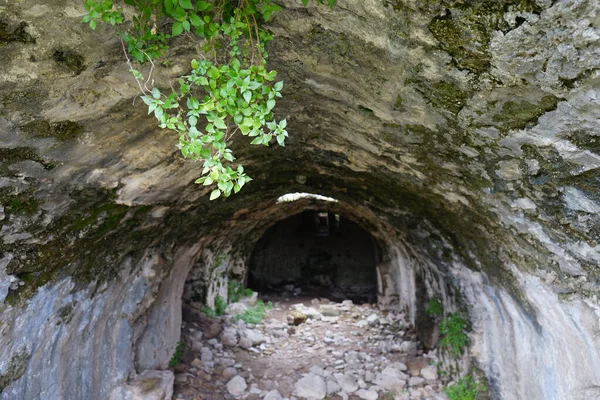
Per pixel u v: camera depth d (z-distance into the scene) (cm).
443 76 202
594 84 161
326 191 569
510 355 443
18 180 254
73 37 190
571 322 301
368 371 693
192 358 698
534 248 295
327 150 386
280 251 1480
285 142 382
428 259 604
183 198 433
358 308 1123
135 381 508
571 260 265
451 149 267
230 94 189
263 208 749
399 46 195
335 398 629
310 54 230
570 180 216
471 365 539
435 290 686
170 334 648
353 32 201
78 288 381
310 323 1008
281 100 291
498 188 271
